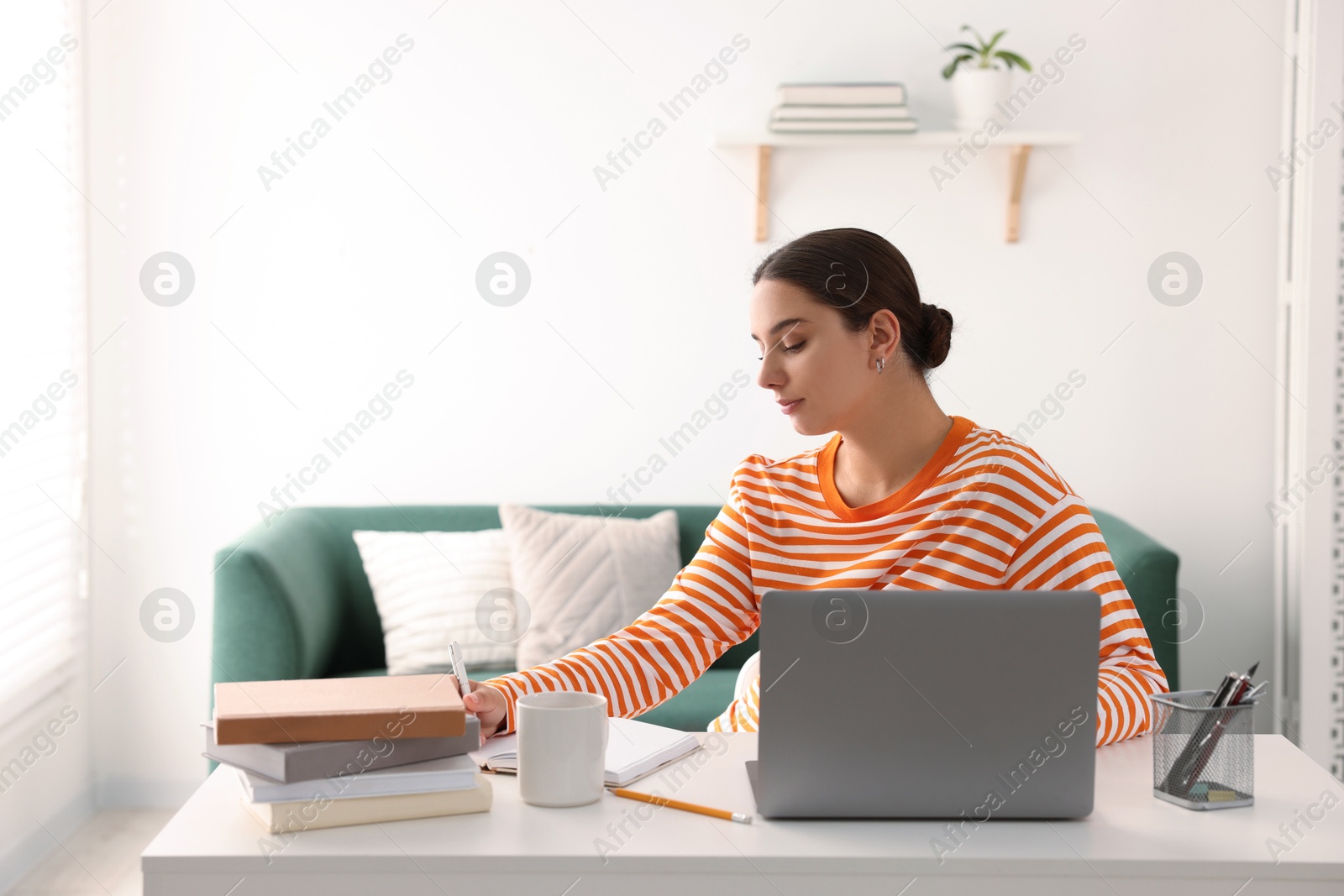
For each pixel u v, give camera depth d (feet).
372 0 9.14
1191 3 8.99
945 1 9.07
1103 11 9.02
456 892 2.90
